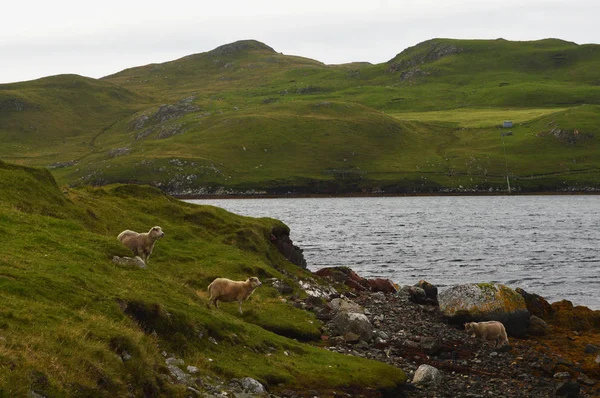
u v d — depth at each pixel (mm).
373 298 42625
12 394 13578
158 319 21219
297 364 23391
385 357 27750
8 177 35375
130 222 41406
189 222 46625
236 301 31469
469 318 34562
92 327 18109
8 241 24594
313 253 89250
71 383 15070
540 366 28438
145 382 17109
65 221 30219
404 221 156250
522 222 151125
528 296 39281
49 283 20250
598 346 32594
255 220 51844
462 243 103062
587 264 78312
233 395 18719
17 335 15984
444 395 23359
